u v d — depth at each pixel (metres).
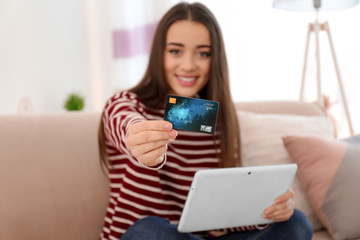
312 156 1.42
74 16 3.71
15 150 1.23
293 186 1.47
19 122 1.29
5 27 3.44
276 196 1.05
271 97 3.30
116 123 1.02
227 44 3.34
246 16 3.29
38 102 3.61
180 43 1.24
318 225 1.46
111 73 3.75
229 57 3.35
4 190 1.19
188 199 0.94
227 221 1.04
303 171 1.43
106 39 3.73
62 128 1.33
